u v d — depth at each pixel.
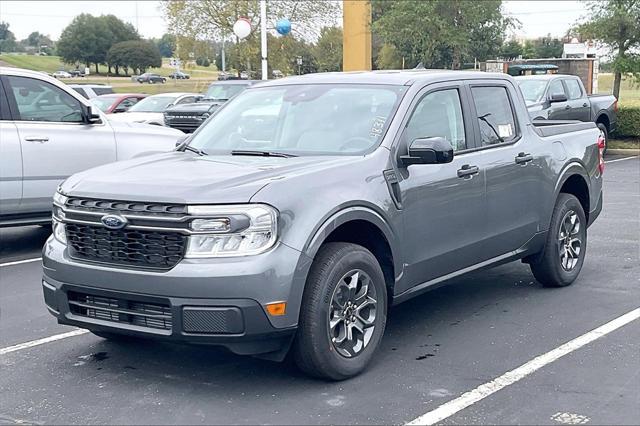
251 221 4.57
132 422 4.55
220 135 6.24
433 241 5.75
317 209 4.80
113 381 5.19
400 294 5.54
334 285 4.87
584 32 23.56
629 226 10.43
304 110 6.04
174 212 4.61
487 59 29.94
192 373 5.29
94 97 24.05
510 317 6.48
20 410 4.75
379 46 42.25
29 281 8.06
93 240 4.92
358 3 28.52
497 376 5.16
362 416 4.55
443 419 4.49
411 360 5.47
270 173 4.96
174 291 4.54
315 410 4.64
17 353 5.80
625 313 6.55
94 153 9.59
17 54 73.38
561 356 5.52
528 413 4.56
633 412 4.56
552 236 7.12
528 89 18.05
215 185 4.73
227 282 4.48
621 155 20.48
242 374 5.23
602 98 20.14
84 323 4.98
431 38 25.77
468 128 6.26
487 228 6.29
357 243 5.39
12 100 9.01
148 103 21.36
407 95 5.83
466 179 6.01
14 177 8.93
